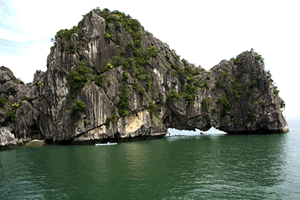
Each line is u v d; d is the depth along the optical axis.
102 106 56.56
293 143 48.03
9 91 72.62
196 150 41.69
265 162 30.27
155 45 75.81
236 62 82.06
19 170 28.91
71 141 57.88
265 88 75.12
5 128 60.19
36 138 64.81
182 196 18.80
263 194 19.06
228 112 76.56
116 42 67.69
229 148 43.28
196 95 74.00
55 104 59.47
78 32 64.50
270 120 72.94
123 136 59.41
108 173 25.81
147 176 24.33
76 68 58.22
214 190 20.05
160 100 70.44
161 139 66.25
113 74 60.88
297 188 20.27
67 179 24.03
